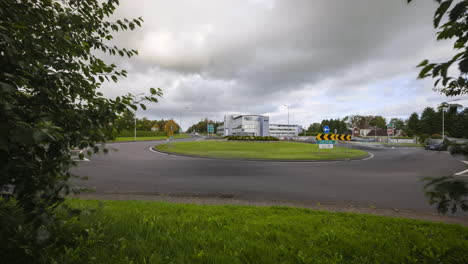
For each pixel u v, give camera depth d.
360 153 20.58
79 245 2.46
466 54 1.03
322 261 2.52
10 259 2.03
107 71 2.43
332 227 3.62
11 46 1.51
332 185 8.09
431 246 2.95
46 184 1.64
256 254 2.59
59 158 1.81
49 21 2.04
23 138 1.15
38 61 1.87
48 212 1.68
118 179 8.81
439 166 13.05
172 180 8.76
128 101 2.26
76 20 2.20
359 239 3.11
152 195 6.61
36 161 1.71
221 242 2.86
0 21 1.69
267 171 10.96
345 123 110.50
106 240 2.72
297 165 13.09
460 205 1.26
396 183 8.45
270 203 5.86
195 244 2.79
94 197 6.18
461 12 1.02
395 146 34.69
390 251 2.80
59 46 1.94
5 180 1.54
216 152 19.92
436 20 1.08
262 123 111.31
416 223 3.98
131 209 4.38
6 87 1.24
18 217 1.63
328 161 15.23
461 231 3.56
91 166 11.98
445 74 1.04
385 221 4.06
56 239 2.34
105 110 2.13
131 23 2.74
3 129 1.17
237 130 116.44
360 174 10.30
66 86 2.09
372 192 7.13
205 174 10.09
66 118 2.00
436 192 1.28
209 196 6.60
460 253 2.79
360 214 4.57
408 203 5.99
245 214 4.36
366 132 99.25
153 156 17.17
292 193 7.00
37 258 2.08
